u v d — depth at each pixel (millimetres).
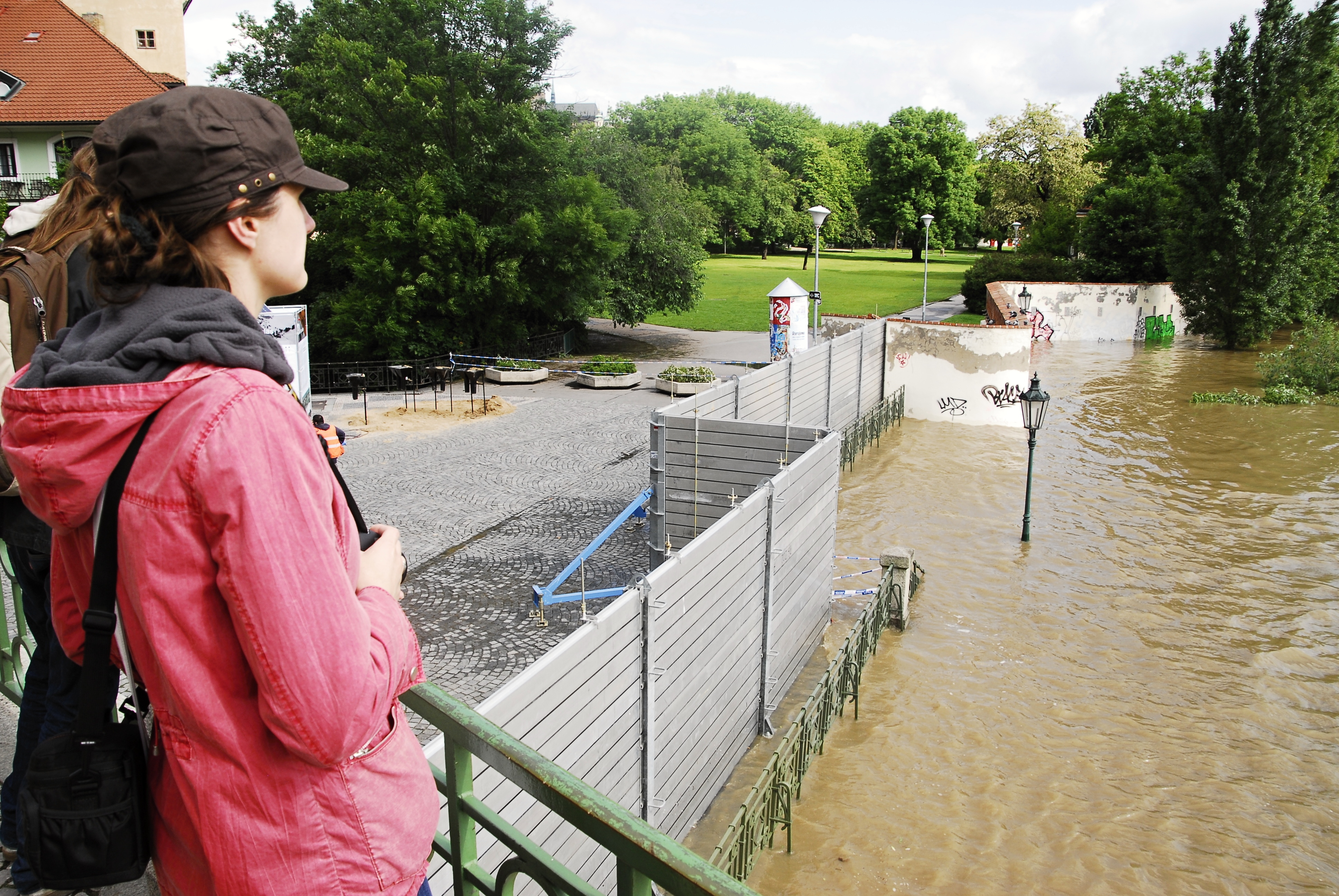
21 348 2729
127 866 1355
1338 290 39031
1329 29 34844
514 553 13555
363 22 31391
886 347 25250
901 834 8094
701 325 47312
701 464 12133
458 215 29969
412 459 18984
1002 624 12531
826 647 11578
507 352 33219
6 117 34062
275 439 1161
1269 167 36250
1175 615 12828
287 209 1365
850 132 128625
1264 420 25016
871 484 19156
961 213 93312
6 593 9305
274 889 1231
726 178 97875
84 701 1294
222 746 1187
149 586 1150
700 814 8156
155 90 35938
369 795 1301
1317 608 13039
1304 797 8805
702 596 7621
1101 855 7902
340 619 1156
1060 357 36375
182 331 1191
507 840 1763
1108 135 68938
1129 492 18609
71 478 1169
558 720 5598
